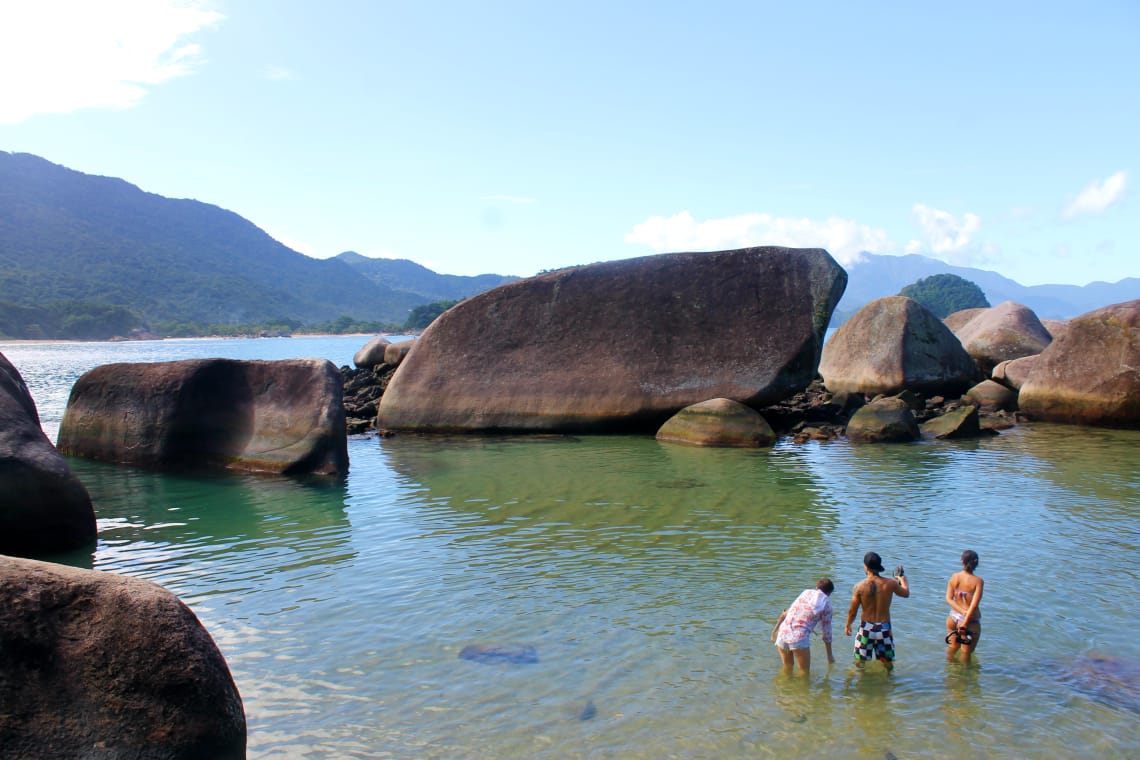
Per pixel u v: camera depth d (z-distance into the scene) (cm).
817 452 2084
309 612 988
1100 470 1791
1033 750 673
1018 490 1594
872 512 1434
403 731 713
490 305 2575
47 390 4334
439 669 831
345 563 1176
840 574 1105
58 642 508
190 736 510
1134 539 1249
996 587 1046
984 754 668
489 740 696
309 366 1944
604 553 1212
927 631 916
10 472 1183
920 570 1116
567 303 2522
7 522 1183
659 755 671
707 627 931
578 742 691
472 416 2470
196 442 1922
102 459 2008
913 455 2019
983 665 830
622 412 2383
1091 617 948
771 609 984
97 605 527
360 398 3091
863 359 3019
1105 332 2453
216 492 1650
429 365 2564
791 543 1250
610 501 1541
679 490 1630
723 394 2355
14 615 500
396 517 1439
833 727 712
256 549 1247
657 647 880
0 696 479
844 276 2453
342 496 1609
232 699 547
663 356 2416
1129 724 713
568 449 2166
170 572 1139
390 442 2322
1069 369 2505
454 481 1741
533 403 2442
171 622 534
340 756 674
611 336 2464
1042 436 2300
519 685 795
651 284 2488
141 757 493
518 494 1609
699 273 2472
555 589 1059
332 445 1841
